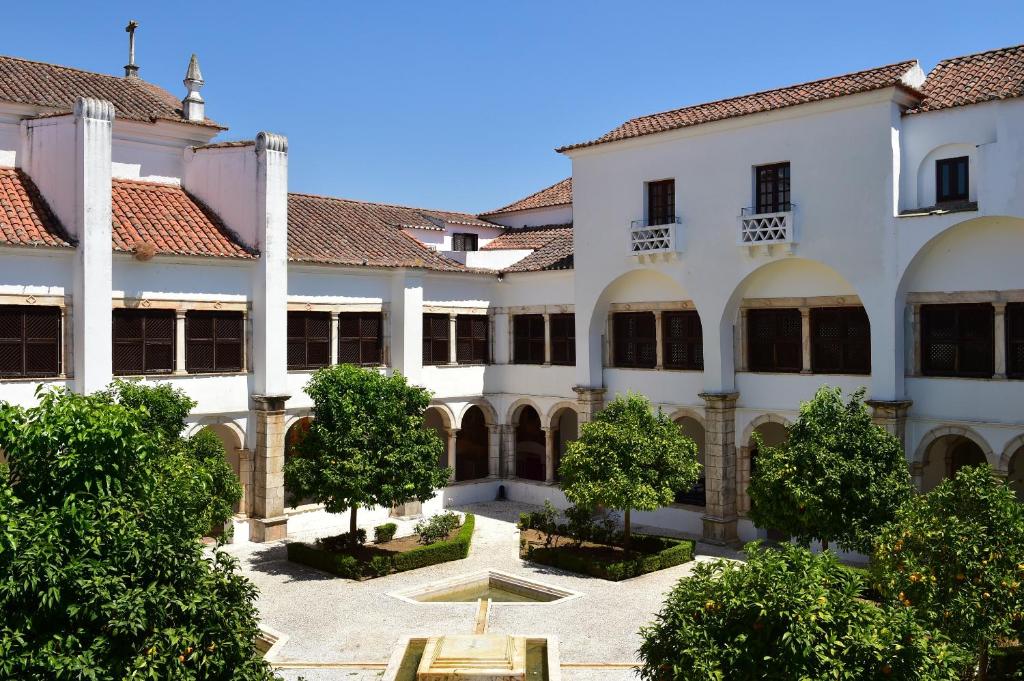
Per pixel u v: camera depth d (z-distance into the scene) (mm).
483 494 33219
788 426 22609
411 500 23984
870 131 23625
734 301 26750
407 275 30047
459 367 32344
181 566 10727
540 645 18219
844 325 25172
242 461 26812
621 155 29000
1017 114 21359
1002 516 13641
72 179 23562
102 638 9836
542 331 32625
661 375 28906
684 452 23641
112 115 23594
